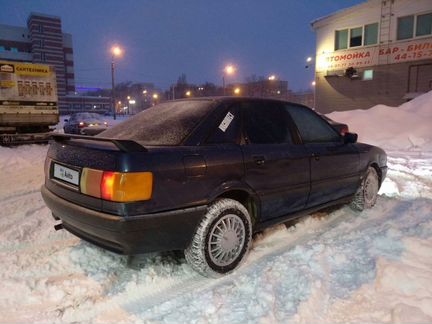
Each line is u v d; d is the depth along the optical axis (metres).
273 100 3.72
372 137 13.12
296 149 3.63
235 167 3.04
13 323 2.39
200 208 2.81
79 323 2.39
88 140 3.12
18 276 2.93
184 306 2.55
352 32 22.98
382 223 4.11
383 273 2.79
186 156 2.78
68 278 2.90
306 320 2.35
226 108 3.25
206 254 2.86
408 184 6.30
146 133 3.15
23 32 94.88
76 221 2.80
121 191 2.48
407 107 15.66
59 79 96.75
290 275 2.90
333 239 3.63
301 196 3.69
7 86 12.21
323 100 24.72
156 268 3.07
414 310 2.35
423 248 3.23
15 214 4.57
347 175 4.29
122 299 2.67
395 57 21.31
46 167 3.32
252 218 3.31
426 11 19.92
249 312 2.45
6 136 11.82
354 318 2.37
